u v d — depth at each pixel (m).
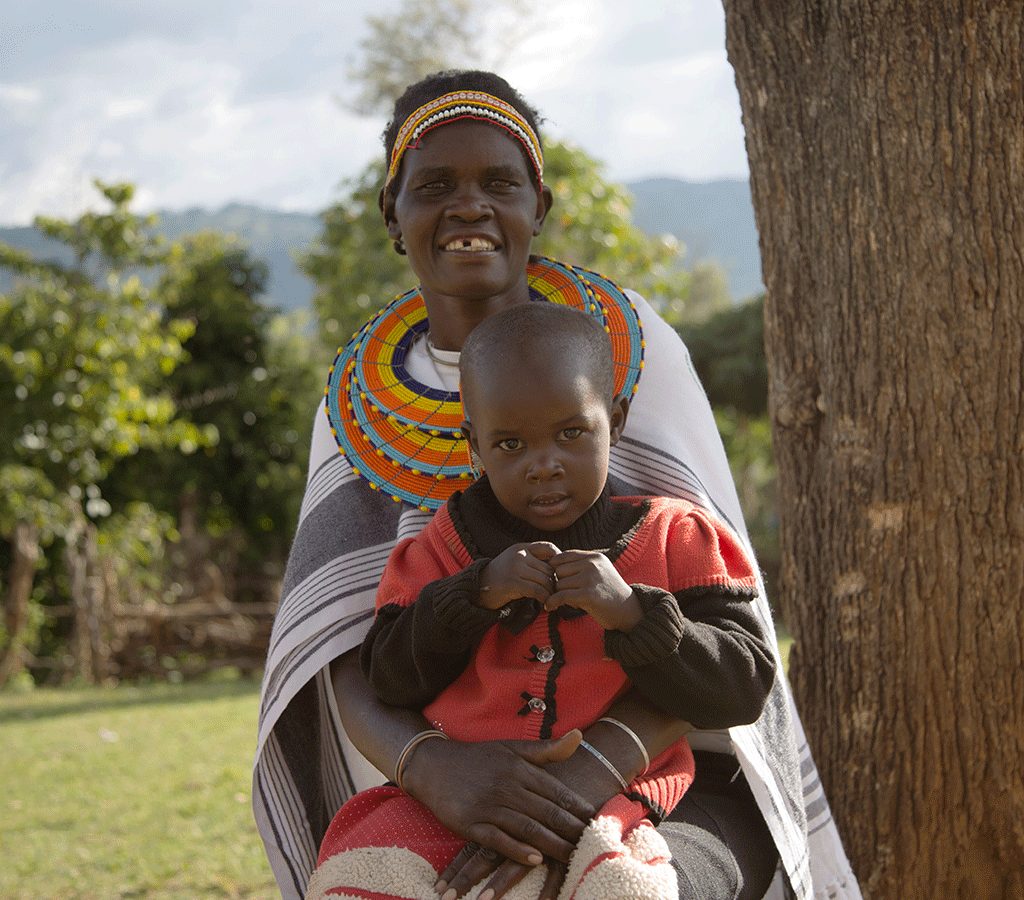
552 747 2.26
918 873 3.57
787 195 3.71
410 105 3.01
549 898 2.17
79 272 18.95
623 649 2.20
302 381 24.89
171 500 22.91
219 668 16.59
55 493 16.47
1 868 5.89
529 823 2.20
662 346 3.09
